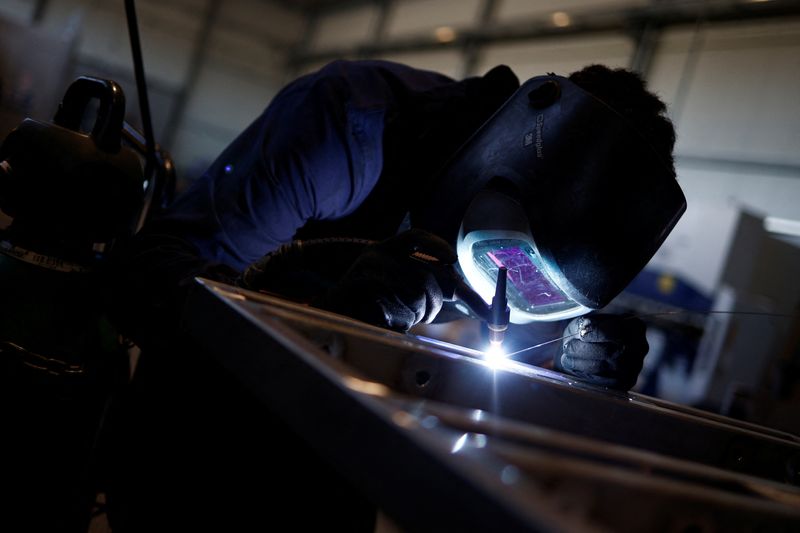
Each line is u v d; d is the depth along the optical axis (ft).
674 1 15.70
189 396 1.85
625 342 3.04
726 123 14.21
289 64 33.53
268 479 1.41
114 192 2.42
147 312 2.37
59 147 2.32
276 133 2.93
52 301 2.40
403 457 0.78
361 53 27.78
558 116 2.51
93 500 2.63
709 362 9.75
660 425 2.41
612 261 2.43
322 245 2.72
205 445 1.68
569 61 18.45
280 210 2.88
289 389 1.11
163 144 30.99
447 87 3.34
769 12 13.94
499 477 0.67
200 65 31.73
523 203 2.44
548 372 2.54
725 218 10.30
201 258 2.61
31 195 2.31
